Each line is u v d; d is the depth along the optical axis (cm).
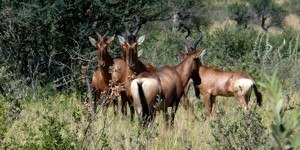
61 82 5069
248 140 1748
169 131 2620
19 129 2322
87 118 1934
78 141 1952
